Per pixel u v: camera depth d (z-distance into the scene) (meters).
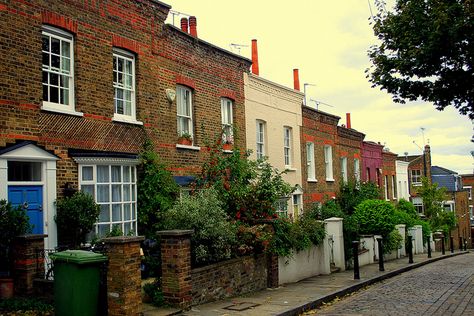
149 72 15.20
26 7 11.59
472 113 13.59
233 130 18.17
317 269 17.66
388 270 19.69
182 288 10.26
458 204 60.53
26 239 10.05
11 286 9.98
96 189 13.05
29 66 11.59
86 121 12.94
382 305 11.77
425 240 37.22
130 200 14.04
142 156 14.45
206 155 17.48
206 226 11.95
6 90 11.07
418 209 51.94
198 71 17.47
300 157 24.88
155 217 14.53
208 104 17.94
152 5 15.39
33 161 11.67
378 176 37.06
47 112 11.94
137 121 14.58
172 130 15.98
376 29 13.45
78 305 8.60
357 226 21.56
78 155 12.55
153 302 10.45
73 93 12.74
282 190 15.68
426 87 13.55
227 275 12.20
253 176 16.19
